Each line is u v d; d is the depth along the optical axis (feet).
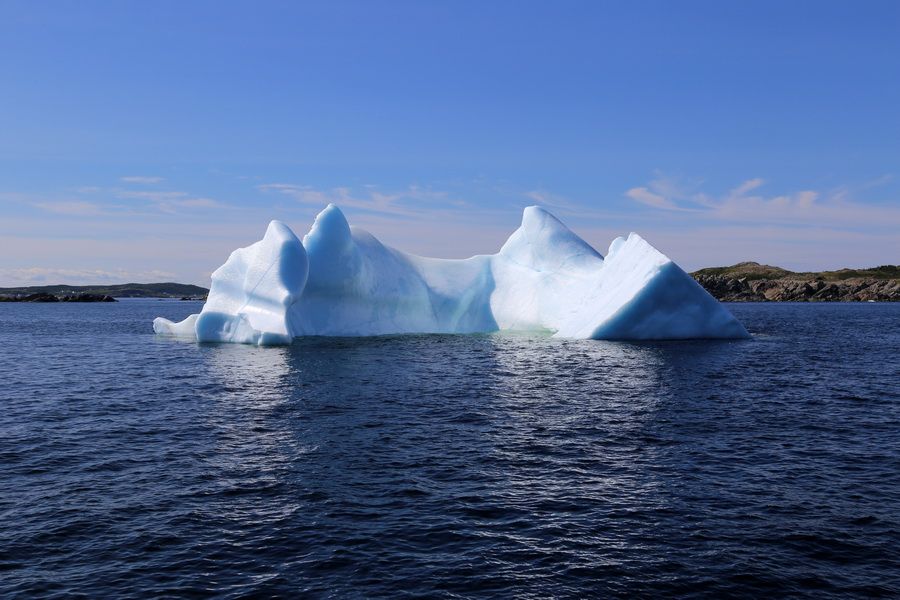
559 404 60.49
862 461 41.47
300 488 35.70
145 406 59.67
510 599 23.89
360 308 132.77
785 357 98.63
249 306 116.37
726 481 37.27
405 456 42.22
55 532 29.58
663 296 117.70
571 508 32.86
